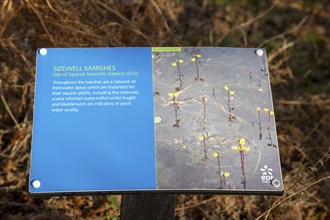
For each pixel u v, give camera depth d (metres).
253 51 2.24
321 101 3.51
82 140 1.93
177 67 2.15
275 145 1.98
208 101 2.06
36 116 1.97
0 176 2.87
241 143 1.97
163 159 1.91
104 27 3.19
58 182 1.84
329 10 4.26
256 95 2.11
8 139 3.02
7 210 2.78
